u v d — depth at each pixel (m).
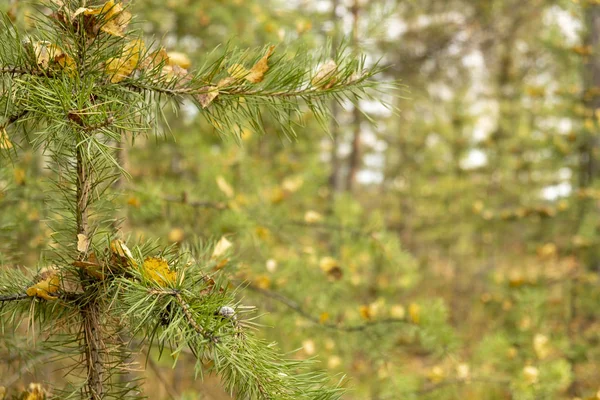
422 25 6.95
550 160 5.22
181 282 1.41
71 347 1.52
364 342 2.60
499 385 2.91
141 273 1.40
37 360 1.91
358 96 1.53
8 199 2.07
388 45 5.02
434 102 8.47
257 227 2.82
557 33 4.95
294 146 4.67
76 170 1.49
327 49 1.56
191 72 1.50
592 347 4.44
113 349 1.52
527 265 6.75
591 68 5.08
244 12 3.46
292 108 1.52
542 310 4.43
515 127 7.09
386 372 2.75
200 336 1.36
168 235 2.53
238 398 1.38
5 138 1.44
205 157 3.39
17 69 1.42
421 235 8.34
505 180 7.45
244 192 3.39
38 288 1.45
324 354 3.20
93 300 1.49
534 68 7.88
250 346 1.39
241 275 2.26
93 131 1.37
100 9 1.42
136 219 2.59
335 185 7.05
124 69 1.44
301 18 3.24
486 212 5.61
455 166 7.75
